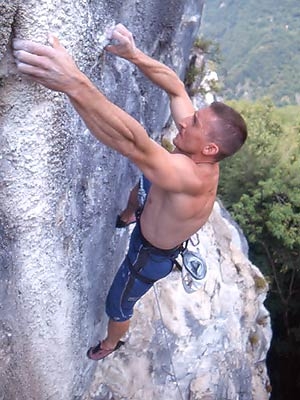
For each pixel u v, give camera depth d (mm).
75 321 4359
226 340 7172
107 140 2852
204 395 6660
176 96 3881
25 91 3031
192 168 3250
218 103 3307
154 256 3861
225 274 7910
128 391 6207
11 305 3664
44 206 3471
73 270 4102
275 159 17016
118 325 4477
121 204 5082
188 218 3510
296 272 16422
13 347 3861
